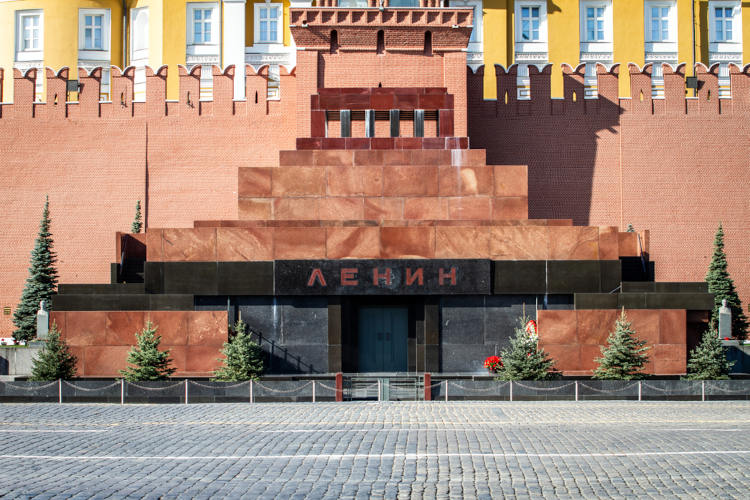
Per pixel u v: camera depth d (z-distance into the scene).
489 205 34.50
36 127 42.25
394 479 14.27
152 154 42.12
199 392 26.91
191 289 32.16
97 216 41.84
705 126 42.47
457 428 20.41
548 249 32.53
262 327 32.25
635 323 31.36
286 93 42.19
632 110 42.53
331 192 34.59
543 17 56.12
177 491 13.41
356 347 33.19
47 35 55.22
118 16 55.91
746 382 27.30
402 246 32.38
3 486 13.78
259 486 13.74
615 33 55.88
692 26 55.91
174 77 54.78
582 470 15.05
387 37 38.75
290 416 22.91
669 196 42.19
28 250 41.62
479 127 42.16
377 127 39.41
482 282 32.06
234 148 42.06
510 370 28.56
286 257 32.34
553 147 42.19
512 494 13.28
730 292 39.88
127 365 31.05
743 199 42.22
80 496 13.08
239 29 55.19
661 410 24.36
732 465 15.45
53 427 20.70
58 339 30.48
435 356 32.31
